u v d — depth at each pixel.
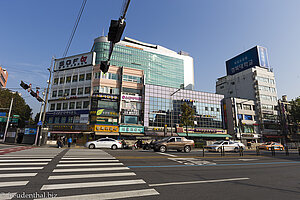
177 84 91.69
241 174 7.61
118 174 6.64
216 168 8.77
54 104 36.91
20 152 12.02
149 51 86.50
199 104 42.78
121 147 21.03
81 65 37.69
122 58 77.88
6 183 5.04
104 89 35.47
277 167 9.88
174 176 6.73
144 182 5.72
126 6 5.78
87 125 32.75
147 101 37.34
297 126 51.25
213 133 40.78
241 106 46.19
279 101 51.25
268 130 46.72
